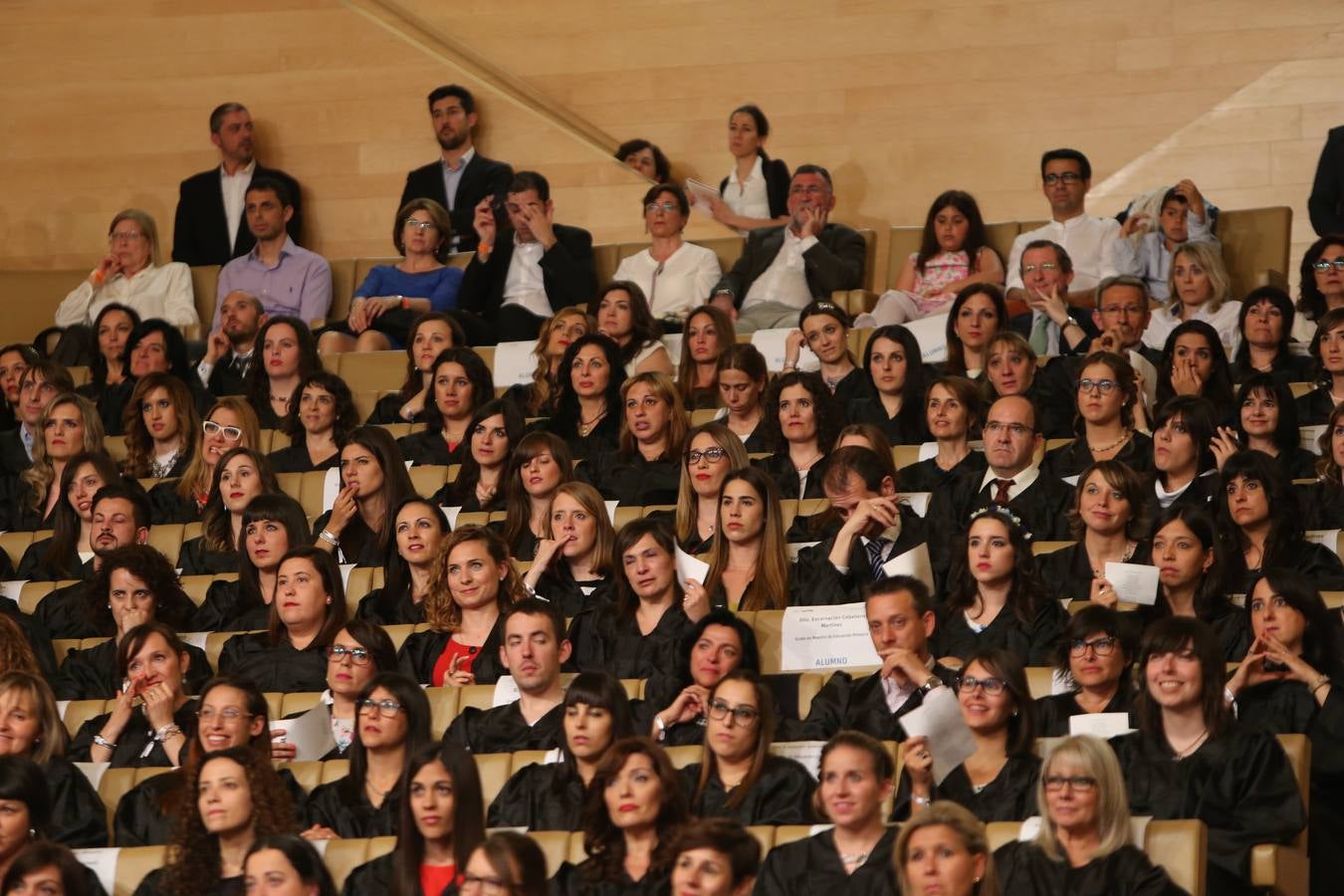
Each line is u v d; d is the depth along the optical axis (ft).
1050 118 88.84
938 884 36.04
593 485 63.10
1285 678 44.47
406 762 45.11
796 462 61.46
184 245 90.53
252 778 42.63
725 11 92.89
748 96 92.27
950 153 89.92
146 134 94.27
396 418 71.20
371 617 56.03
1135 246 75.72
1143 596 47.57
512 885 37.19
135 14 94.58
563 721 44.70
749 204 86.38
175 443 69.41
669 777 40.60
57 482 68.44
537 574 54.54
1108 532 52.01
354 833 45.09
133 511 60.39
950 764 41.88
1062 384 65.16
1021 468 57.57
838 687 46.68
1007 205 88.99
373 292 81.20
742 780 43.55
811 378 61.62
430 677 52.60
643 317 71.00
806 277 78.33
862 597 51.78
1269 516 50.60
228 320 77.82
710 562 53.72
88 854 43.47
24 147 95.30
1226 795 40.75
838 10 91.66
